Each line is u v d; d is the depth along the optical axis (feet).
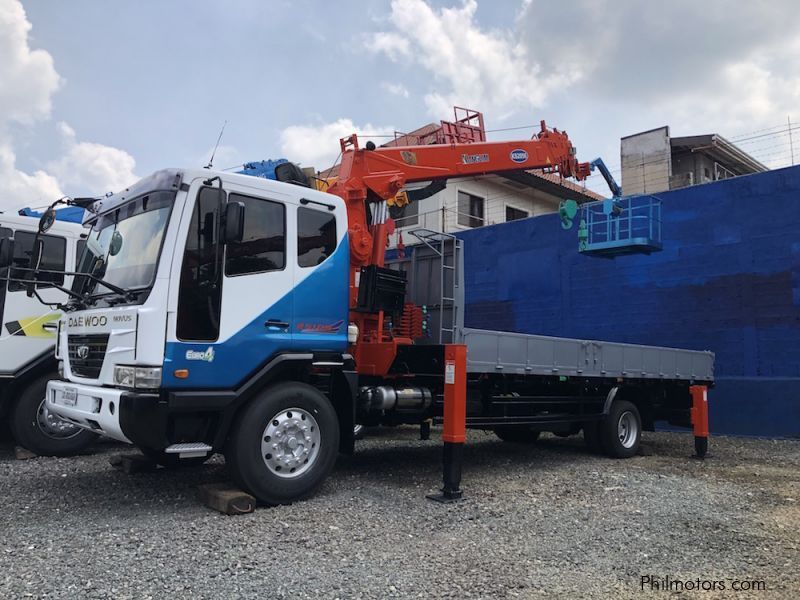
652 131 78.79
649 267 47.91
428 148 30.14
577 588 13.50
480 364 24.84
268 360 19.62
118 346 17.48
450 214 75.05
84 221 23.03
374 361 25.18
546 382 29.63
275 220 20.34
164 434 17.20
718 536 17.66
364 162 27.53
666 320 46.65
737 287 43.55
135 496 20.08
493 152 32.45
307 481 19.80
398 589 13.08
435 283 28.63
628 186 79.36
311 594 12.66
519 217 83.92
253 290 19.34
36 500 19.43
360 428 36.37
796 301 40.98
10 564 13.74
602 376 31.35
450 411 21.57
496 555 15.53
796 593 13.48
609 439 32.09
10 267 20.88
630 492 23.32
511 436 36.86
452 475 21.26
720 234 44.57
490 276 57.98
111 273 19.38
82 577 13.08
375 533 17.02
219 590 12.69
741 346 43.04
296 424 19.75
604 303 50.14
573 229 52.80
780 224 42.01
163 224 18.08
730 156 85.20
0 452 27.68
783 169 42.11
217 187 18.84
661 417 36.94
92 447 29.09
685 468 29.48
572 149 35.81
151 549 14.92
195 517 17.80
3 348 25.20
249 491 18.75
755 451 35.47
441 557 15.26
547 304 53.78
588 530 18.02
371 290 25.88
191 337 17.87
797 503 22.11
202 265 18.29
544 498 22.06
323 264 21.47
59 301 26.71
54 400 20.72
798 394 40.04
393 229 27.91
